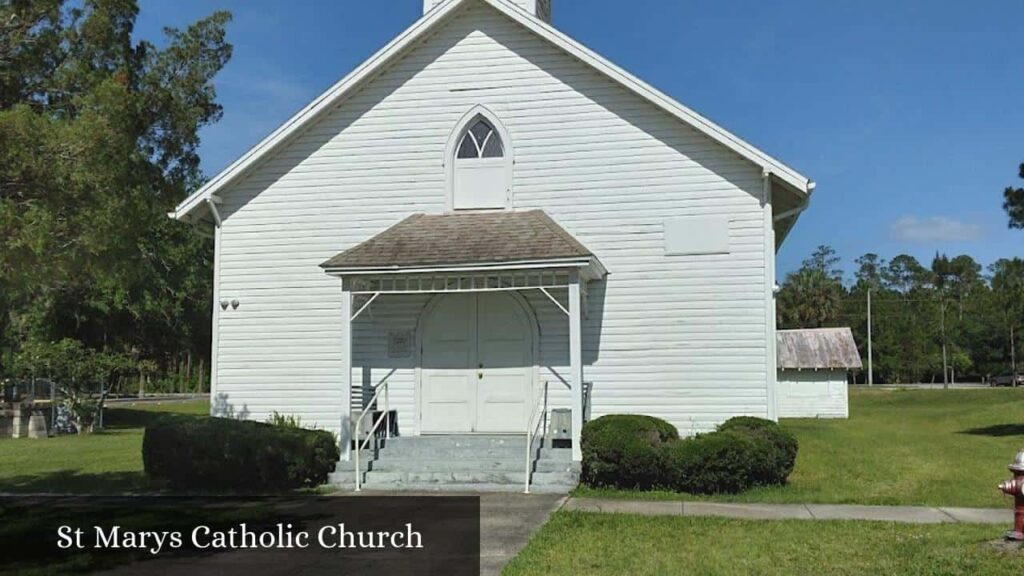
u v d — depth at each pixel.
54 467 18.78
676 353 16.72
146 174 12.48
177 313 38.69
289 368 18.09
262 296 18.33
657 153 17.12
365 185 18.19
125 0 12.31
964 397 53.62
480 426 17.28
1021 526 9.87
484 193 17.75
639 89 16.98
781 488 14.54
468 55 18.06
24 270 10.10
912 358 93.19
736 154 16.80
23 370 31.72
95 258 10.61
